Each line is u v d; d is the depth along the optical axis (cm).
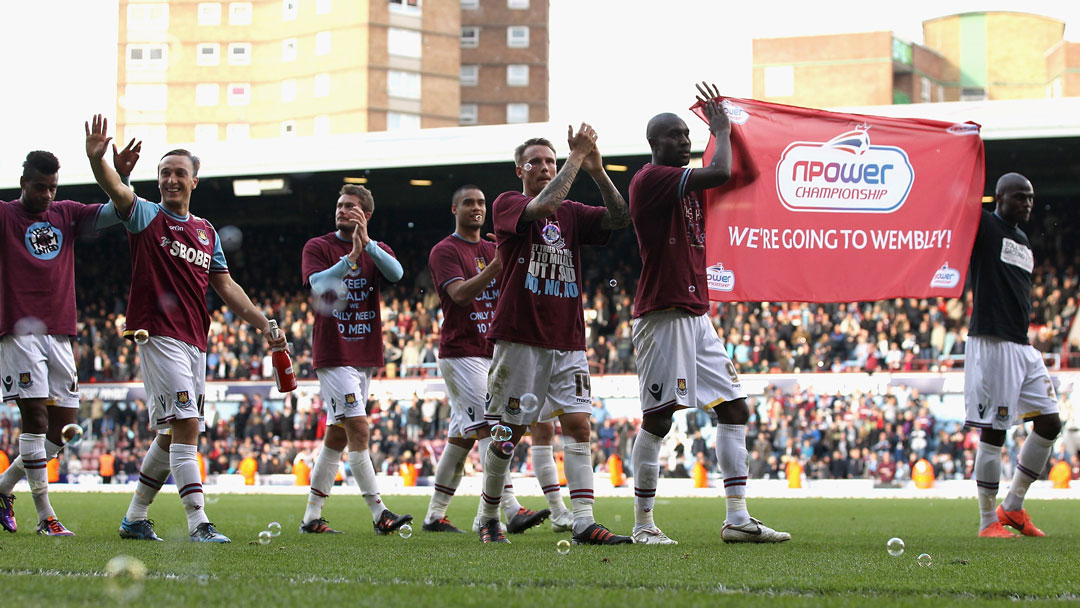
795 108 827
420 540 699
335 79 6425
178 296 656
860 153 824
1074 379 2462
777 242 819
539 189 659
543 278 637
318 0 6488
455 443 834
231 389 2969
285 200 3269
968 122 805
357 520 1052
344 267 786
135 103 6594
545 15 7462
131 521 695
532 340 632
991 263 795
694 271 647
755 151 827
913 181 819
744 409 680
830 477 2402
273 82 6569
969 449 2352
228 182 2962
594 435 2695
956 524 1009
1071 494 1962
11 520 748
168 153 666
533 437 848
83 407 3011
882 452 2359
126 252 3538
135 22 6606
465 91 7419
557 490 842
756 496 2062
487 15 7444
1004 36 6888
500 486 679
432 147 2712
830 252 820
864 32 6247
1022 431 2320
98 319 3325
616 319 3070
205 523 650
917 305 2764
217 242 691
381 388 2881
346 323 826
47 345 733
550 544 651
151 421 666
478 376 819
